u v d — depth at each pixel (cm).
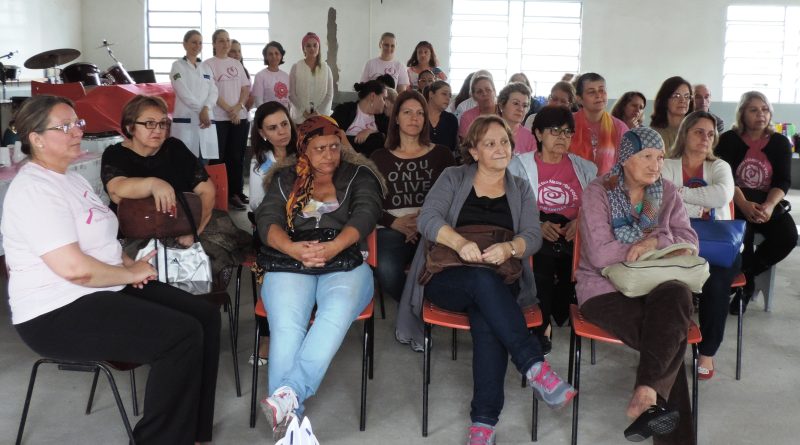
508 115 405
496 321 253
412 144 357
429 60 786
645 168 274
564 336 366
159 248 274
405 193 353
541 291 315
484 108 460
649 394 231
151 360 228
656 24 922
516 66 947
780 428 275
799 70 919
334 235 281
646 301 253
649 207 278
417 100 350
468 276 261
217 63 685
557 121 328
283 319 260
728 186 336
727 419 282
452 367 328
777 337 372
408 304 328
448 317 269
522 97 401
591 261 275
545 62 945
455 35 940
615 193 280
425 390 266
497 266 268
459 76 950
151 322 226
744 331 380
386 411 285
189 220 279
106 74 748
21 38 802
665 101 431
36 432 262
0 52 765
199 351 232
